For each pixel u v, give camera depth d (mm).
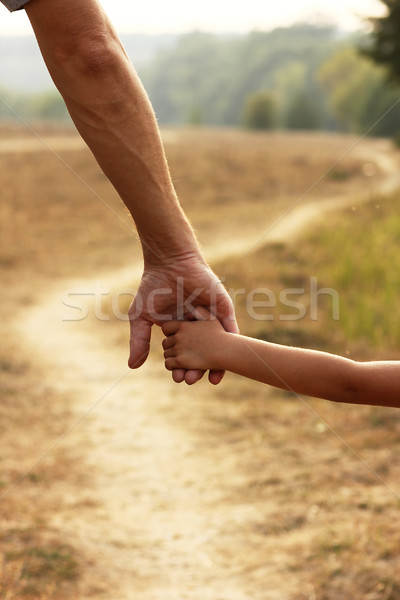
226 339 1562
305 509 4723
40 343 9289
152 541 4418
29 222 20562
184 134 58250
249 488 5109
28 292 12883
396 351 7695
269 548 4297
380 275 10867
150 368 8148
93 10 1353
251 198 25734
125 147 1447
